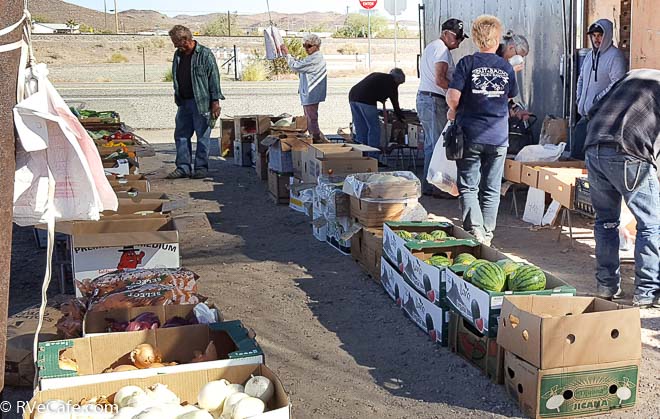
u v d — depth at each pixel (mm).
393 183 6844
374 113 11898
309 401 4422
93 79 33812
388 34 68125
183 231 8516
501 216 8953
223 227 8734
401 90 26500
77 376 3426
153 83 31016
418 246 5578
